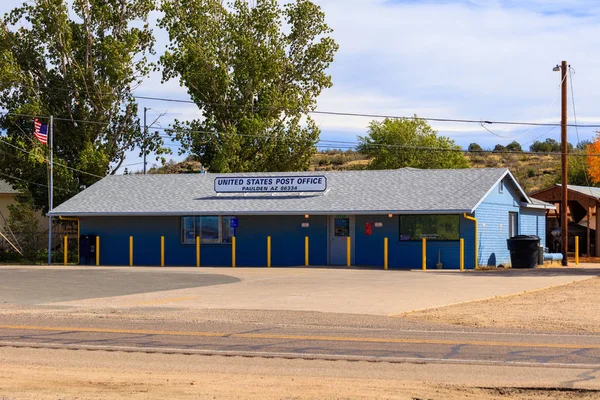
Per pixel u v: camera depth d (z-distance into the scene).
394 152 68.75
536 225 41.75
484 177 35.09
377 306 18.30
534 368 10.56
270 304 18.84
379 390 9.16
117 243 38.12
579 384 9.51
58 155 50.78
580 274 28.41
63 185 48.47
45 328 14.71
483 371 10.36
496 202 35.19
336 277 27.45
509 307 17.98
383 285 24.00
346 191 36.00
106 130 51.19
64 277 28.02
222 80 53.75
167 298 20.45
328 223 35.06
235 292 22.03
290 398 8.73
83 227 38.69
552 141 111.50
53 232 49.53
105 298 20.53
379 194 34.88
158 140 53.16
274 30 54.69
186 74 53.38
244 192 37.34
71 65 49.97
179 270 31.84
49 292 22.31
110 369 10.62
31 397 8.81
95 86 49.72
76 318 16.34
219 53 54.56
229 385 9.48
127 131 52.16
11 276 28.61
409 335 13.71
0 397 8.81
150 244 37.59
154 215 37.09
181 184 40.03
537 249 32.84
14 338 13.41
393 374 10.21
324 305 18.56
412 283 24.69
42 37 49.38
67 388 9.31
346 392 9.05
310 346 12.48
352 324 15.21
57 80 50.06
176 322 15.61
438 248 32.78
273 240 35.81
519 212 38.56
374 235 34.16
